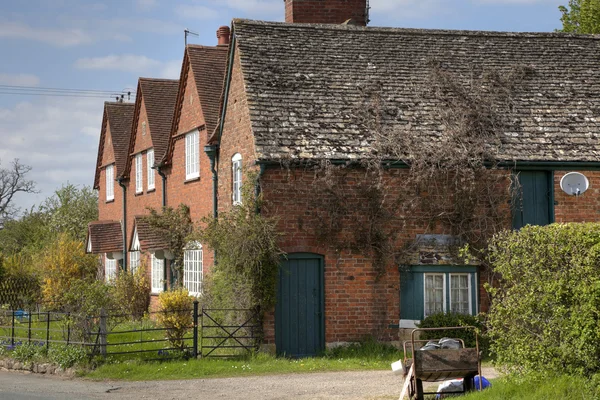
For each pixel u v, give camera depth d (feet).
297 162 61.26
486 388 39.65
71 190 173.17
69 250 106.01
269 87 66.90
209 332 62.80
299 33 74.02
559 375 36.45
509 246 39.55
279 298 61.72
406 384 39.52
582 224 37.06
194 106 83.20
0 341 62.80
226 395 45.39
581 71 75.51
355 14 84.99
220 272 63.41
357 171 62.90
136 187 106.52
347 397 44.14
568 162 65.10
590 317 34.53
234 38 71.92
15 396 44.91
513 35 79.61
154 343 63.52
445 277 63.46
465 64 74.28
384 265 63.00
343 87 68.80
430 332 59.52
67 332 59.47
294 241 62.03
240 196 68.49
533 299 37.17
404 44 75.87
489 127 67.00
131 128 114.11
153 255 94.27
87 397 44.73
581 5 121.70
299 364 56.65
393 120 66.23
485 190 63.87
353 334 62.80
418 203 63.26
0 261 98.63
